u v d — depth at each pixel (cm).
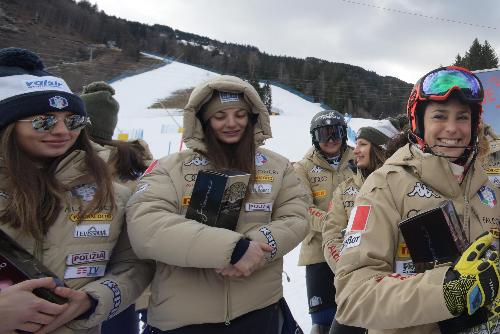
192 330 183
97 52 9169
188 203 195
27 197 154
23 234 157
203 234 170
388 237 146
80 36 10069
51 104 162
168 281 188
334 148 383
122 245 192
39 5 10338
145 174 204
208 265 169
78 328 161
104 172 179
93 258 171
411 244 135
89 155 180
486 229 148
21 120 159
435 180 147
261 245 179
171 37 12256
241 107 207
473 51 4884
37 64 173
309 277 348
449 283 117
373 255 143
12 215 153
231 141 210
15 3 10106
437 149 151
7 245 144
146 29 11931
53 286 146
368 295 133
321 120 379
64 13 10412
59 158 172
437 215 128
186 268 187
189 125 207
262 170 211
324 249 288
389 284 130
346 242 152
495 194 158
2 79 160
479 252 120
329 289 335
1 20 9162
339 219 292
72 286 164
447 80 148
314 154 390
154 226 176
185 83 7256
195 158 206
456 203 147
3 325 135
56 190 164
